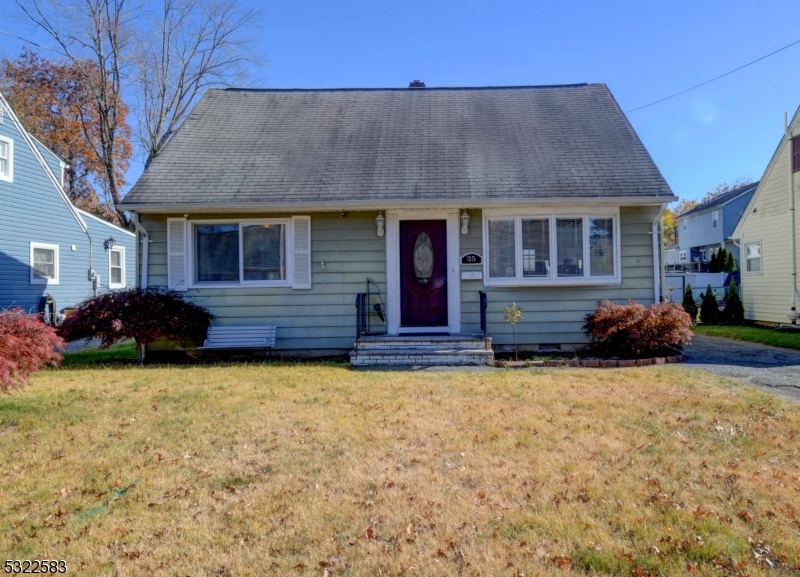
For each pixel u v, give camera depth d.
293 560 2.74
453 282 9.33
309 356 9.41
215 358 9.45
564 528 2.99
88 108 27.23
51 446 4.43
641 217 9.21
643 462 3.91
